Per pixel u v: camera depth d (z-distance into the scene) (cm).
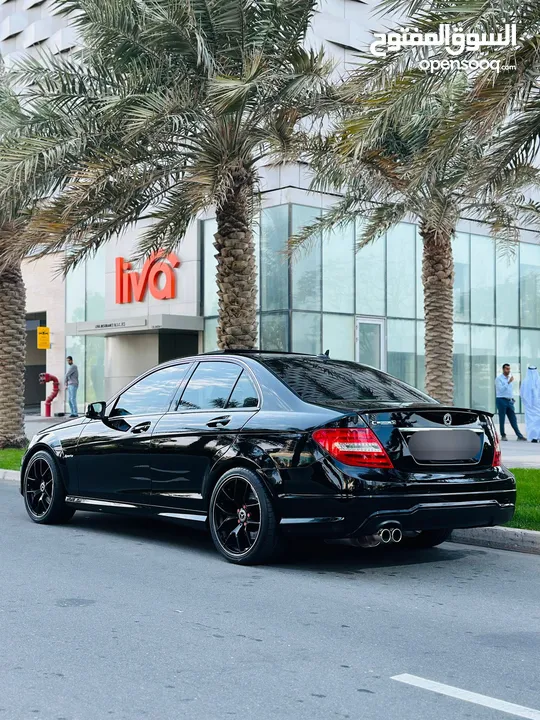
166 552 746
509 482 691
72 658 446
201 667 432
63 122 1261
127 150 1238
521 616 545
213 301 2559
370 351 2467
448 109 1240
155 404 796
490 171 1109
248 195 1395
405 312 2558
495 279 2728
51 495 880
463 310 2634
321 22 2302
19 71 1399
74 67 1336
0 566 684
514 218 1641
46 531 852
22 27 3181
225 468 700
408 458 645
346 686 405
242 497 693
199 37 1155
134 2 1202
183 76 1243
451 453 665
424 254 1559
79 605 559
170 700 385
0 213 1392
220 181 1205
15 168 1188
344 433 634
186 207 1375
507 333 2756
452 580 651
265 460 664
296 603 569
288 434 657
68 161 1284
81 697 388
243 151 1284
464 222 2647
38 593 592
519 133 1076
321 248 2362
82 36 1286
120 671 425
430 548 791
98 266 2934
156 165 1295
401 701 386
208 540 809
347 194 1566
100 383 2983
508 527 804
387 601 579
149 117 1162
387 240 2519
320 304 2358
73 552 744
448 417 672
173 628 504
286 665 436
